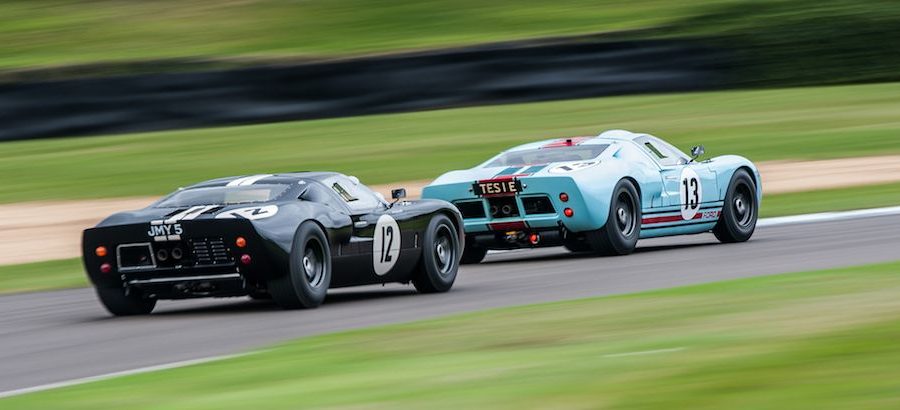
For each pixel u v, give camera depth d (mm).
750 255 41906
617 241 44438
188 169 81812
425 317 29703
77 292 40656
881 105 97750
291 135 94625
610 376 18312
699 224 48344
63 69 108188
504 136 88812
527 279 38656
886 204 58406
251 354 23297
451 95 105125
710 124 91688
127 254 31766
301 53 124375
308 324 29094
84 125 100688
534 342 22812
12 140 99875
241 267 30812
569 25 133250
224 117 101875
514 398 17000
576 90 106000
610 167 44875
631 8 140125
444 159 80688
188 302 36844
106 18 150875
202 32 140750
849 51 110250
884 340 19938
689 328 23172
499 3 147000
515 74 105812
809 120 92000
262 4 153000
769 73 108812
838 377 17141
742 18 116062
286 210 31484
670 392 16734
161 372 21547
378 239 34438
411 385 18578
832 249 41438
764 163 76562
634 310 26703
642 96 105875
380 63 105062
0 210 69125
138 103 101312
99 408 18078
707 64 108812
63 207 69438
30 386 21828
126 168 83312
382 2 149750
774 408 15477
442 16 141875
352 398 17750
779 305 25547
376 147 87062
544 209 44000
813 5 118188
